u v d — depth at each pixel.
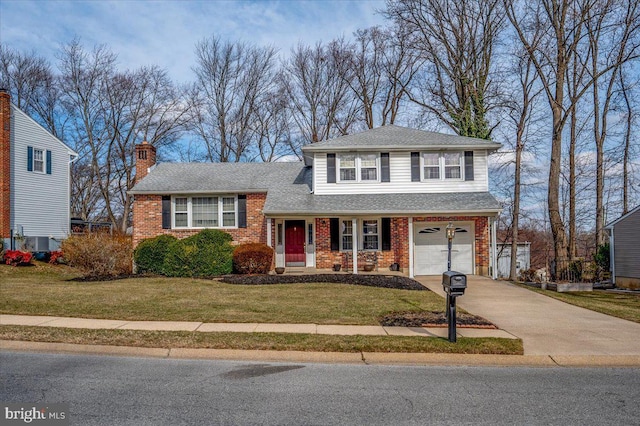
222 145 39.00
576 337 8.42
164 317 9.75
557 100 21.80
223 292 13.33
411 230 18.09
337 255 20.00
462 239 19.16
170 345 7.55
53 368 6.58
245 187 20.83
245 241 20.61
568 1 21.44
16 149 23.95
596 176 25.17
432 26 28.92
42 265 21.14
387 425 4.64
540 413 4.98
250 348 7.49
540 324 9.61
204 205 20.92
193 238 18.45
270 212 18.27
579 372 6.65
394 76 34.81
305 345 7.55
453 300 7.81
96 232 21.14
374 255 19.77
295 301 11.82
